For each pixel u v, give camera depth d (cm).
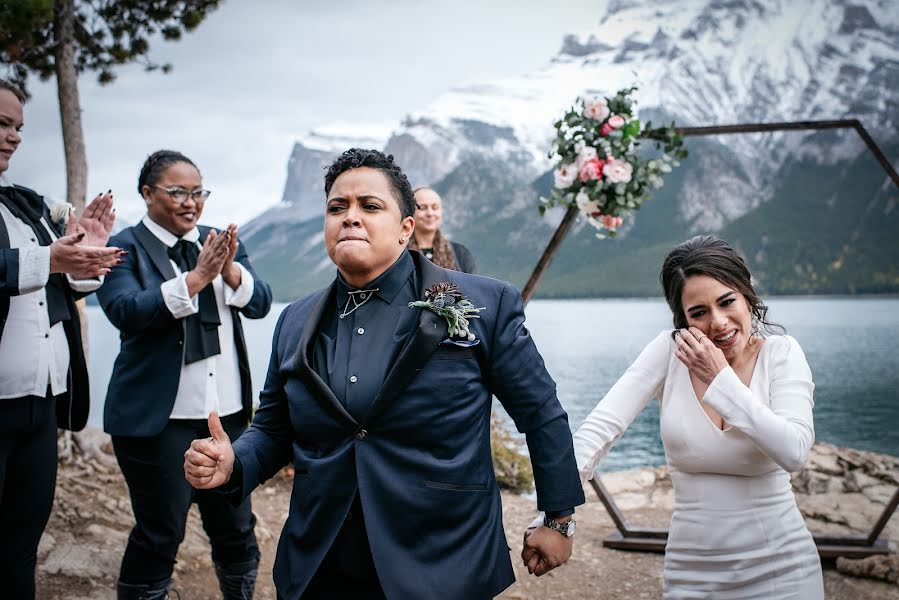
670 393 222
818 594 206
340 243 179
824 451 645
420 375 173
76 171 500
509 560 183
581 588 379
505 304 188
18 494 237
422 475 172
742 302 216
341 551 174
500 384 186
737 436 206
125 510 409
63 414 264
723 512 209
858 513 490
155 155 298
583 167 409
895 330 5934
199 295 289
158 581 276
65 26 503
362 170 183
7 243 233
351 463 174
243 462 186
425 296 181
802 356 219
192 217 298
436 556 170
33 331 235
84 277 230
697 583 211
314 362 186
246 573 296
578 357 2875
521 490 586
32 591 244
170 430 276
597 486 442
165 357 277
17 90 238
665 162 419
